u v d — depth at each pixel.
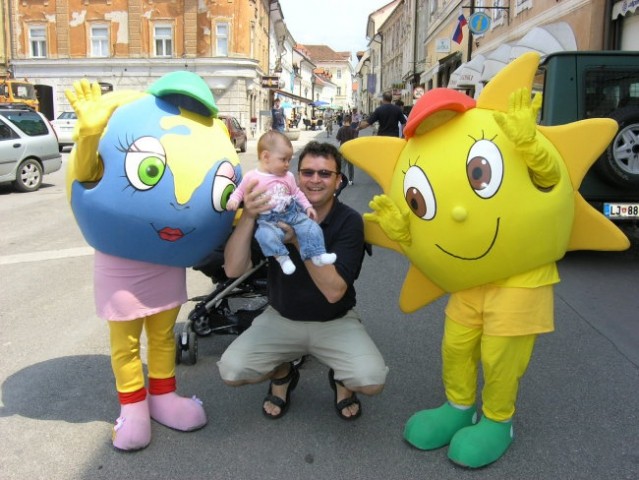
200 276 6.41
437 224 2.68
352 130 14.28
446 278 2.82
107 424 3.31
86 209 2.72
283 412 3.42
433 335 4.68
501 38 17.00
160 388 3.24
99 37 33.19
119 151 2.66
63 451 3.04
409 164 2.80
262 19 40.88
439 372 4.00
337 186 3.22
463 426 3.08
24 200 11.41
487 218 2.58
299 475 2.86
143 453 3.03
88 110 2.56
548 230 2.62
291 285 3.09
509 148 2.60
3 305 5.37
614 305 5.37
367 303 5.48
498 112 2.60
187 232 2.79
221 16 31.89
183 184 2.71
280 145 2.77
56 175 15.28
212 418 3.38
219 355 4.27
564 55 6.38
